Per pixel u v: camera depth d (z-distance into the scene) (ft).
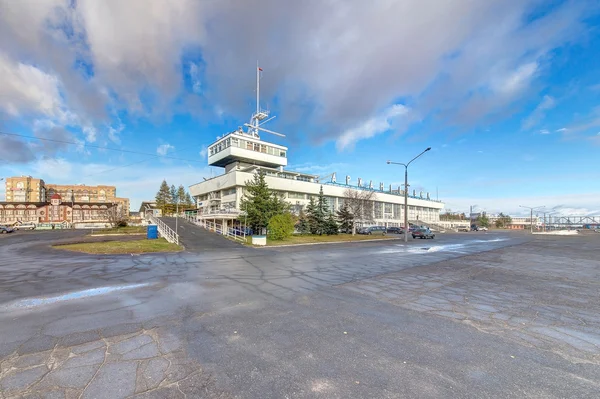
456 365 11.16
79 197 380.37
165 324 15.83
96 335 14.26
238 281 27.99
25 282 27.43
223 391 9.39
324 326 15.52
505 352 12.35
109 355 12.04
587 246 74.95
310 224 119.44
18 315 17.47
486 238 121.19
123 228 126.93
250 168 138.10
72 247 60.90
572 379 10.14
